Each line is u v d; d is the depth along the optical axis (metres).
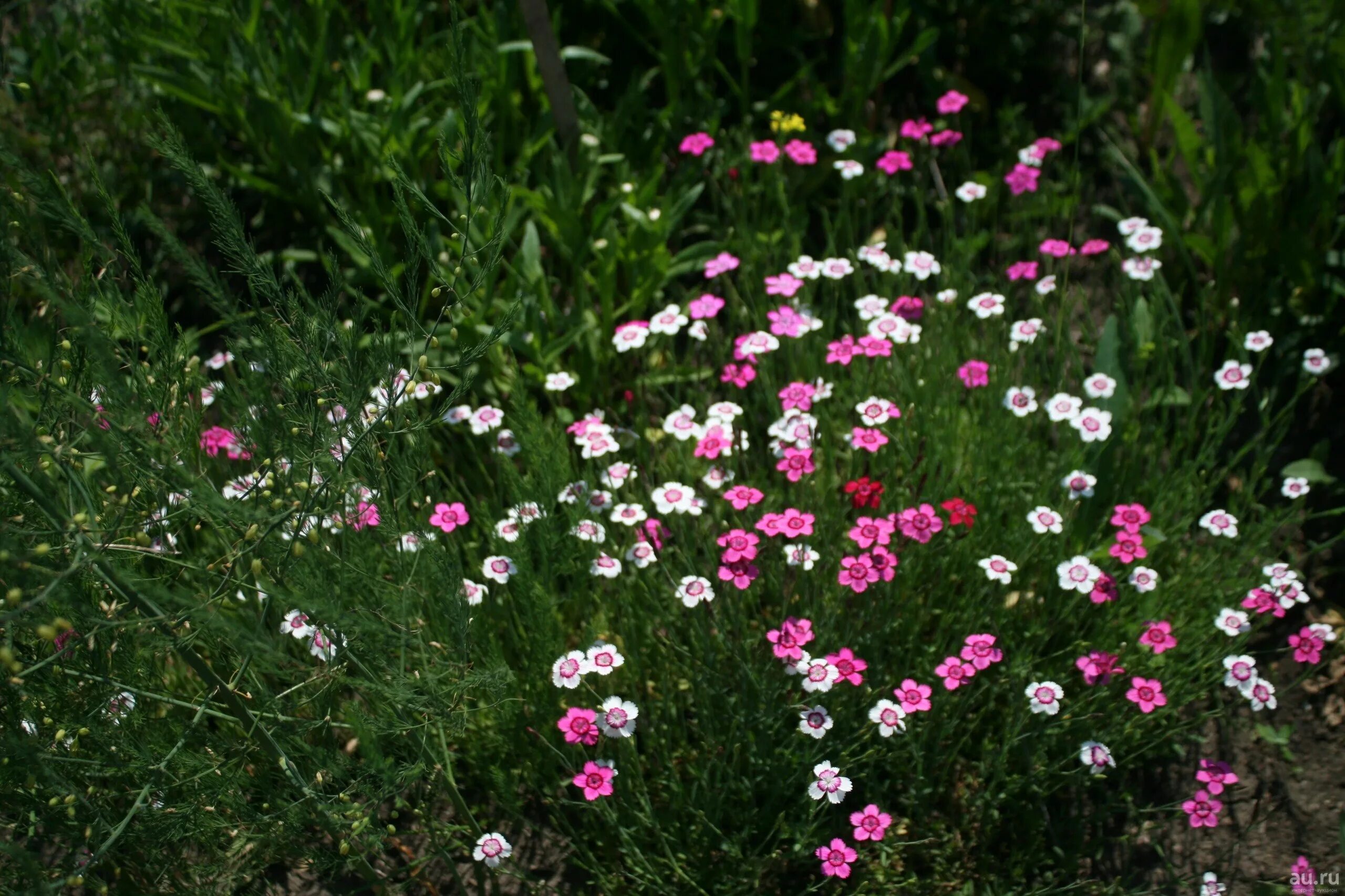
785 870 2.55
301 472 1.98
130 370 1.91
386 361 2.00
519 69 3.88
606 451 2.78
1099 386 2.82
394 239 3.58
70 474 1.73
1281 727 2.77
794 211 3.70
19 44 3.81
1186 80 4.14
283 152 3.54
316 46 3.52
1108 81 4.20
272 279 1.96
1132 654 2.73
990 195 3.76
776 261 3.56
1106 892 2.46
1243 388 2.87
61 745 1.85
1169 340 3.31
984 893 2.53
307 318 1.94
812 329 3.19
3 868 1.85
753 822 2.54
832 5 4.26
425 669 2.01
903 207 3.98
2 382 1.74
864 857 2.50
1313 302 3.37
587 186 3.46
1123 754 2.67
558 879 2.60
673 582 2.52
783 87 3.83
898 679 2.72
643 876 2.46
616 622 2.85
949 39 4.21
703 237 3.89
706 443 2.72
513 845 2.65
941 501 2.84
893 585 2.67
